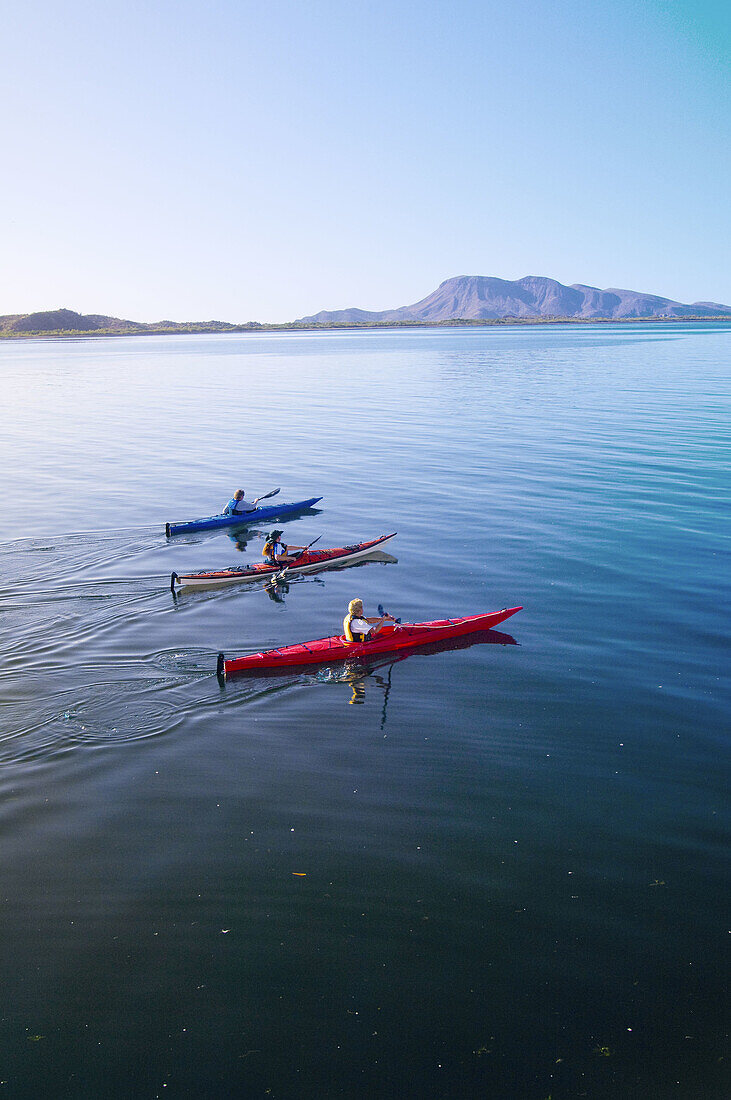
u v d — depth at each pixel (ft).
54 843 31.99
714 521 74.38
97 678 45.34
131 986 25.38
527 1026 23.72
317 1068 22.57
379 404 170.50
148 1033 23.80
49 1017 24.35
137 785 35.81
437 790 35.29
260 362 334.03
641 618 52.90
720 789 34.99
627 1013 24.09
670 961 25.91
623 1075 22.17
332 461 108.27
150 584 61.16
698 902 28.45
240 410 166.20
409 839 32.01
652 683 44.34
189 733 40.06
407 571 63.31
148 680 45.19
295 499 87.86
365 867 30.45
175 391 211.41
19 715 41.19
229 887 29.50
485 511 80.33
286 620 54.13
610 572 61.57
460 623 51.19
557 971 25.61
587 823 32.89
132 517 81.00
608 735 39.37
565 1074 22.24
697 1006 24.30
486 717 41.34
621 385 198.70
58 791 35.32
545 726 40.34
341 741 39.34
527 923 27.61
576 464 101.45
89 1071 22.66
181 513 82.53
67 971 25.96
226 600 57.88
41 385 237.25
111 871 30.40
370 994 24.89
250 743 39.22
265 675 46.11
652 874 29.91
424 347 460.55
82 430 141.28
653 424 131.34
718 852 31.04
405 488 91.61
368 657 48.37
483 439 122.01
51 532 75.31
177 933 27.43
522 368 265.13
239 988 25.20
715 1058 22.65
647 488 87.76
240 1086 22.11
